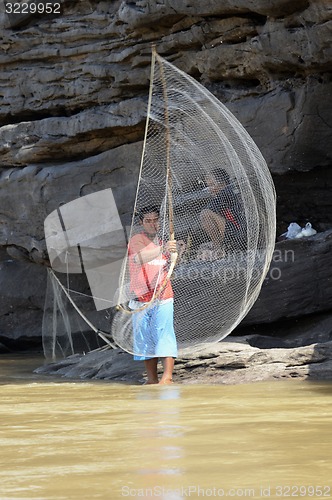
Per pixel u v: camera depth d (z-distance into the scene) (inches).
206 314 786.2
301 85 986.7
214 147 856.3
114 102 1181.1
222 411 517.0
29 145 1235.9
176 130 862.5
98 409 550.9
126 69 1147.3
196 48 1079.0
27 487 310.3
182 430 438.6
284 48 956.0
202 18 1035.3
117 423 476.7
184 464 345.4
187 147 868.0
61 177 1194.6
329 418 476.7
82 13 1202.6
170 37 1083.9
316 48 919.7
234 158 843.4
